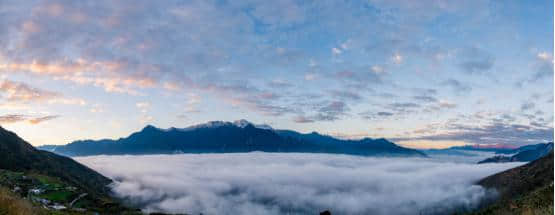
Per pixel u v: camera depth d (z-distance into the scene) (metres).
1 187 18.17
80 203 128.75
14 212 15.38
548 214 15.98
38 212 19.08
